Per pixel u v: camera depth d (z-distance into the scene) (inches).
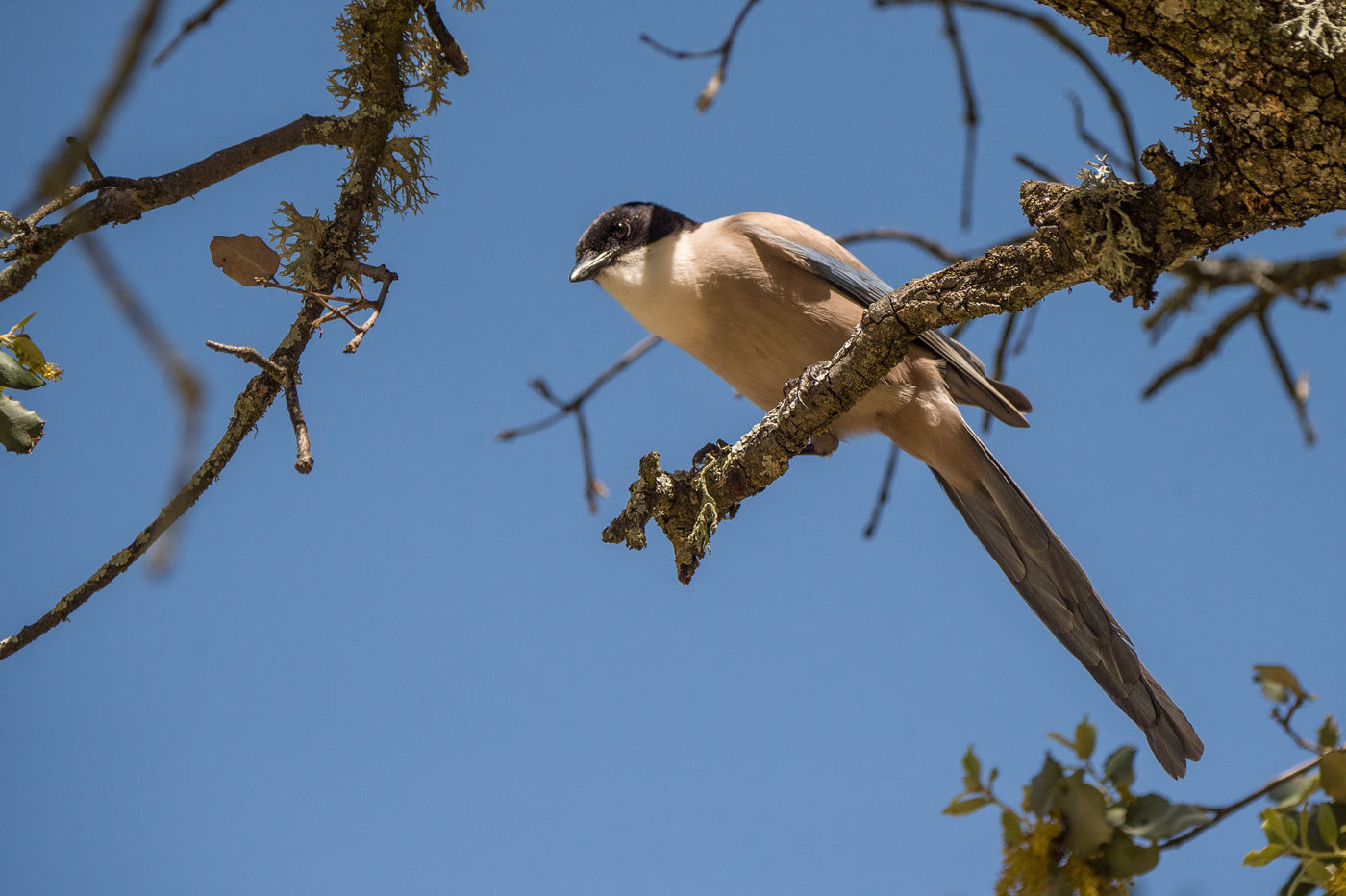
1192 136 208.2
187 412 126.4
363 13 307.6
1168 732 347.9
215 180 276.2
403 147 304.2
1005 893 228.7
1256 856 221.3
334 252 288.2
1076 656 360.2
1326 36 181.8
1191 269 355.9
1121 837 224.7
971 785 234.4
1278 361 358.9
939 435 368.8
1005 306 236.2
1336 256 345.1
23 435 243.1
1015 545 372.8
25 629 241.1
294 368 264.8
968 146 313.6
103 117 123.0
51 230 245.1
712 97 304.5
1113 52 203.6
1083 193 215.8
